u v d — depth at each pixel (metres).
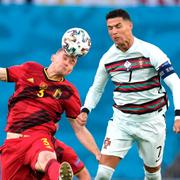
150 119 29.06
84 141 27.19
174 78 27.39
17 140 25.69
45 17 42.59
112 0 52.19
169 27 42.78
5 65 42.53
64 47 25.94
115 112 29.47
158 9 42.78
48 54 42.53
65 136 41.69
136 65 28.19
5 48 42.56
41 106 25.98
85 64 42.16
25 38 42.53
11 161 25.84
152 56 27.89
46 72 26.30
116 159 29.17
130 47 28.11
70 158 26.97
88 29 42.47
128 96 28.70
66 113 26.89
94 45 42.28
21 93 26.09
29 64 26.47
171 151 41.41
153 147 29.47
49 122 26.03
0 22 42.66
